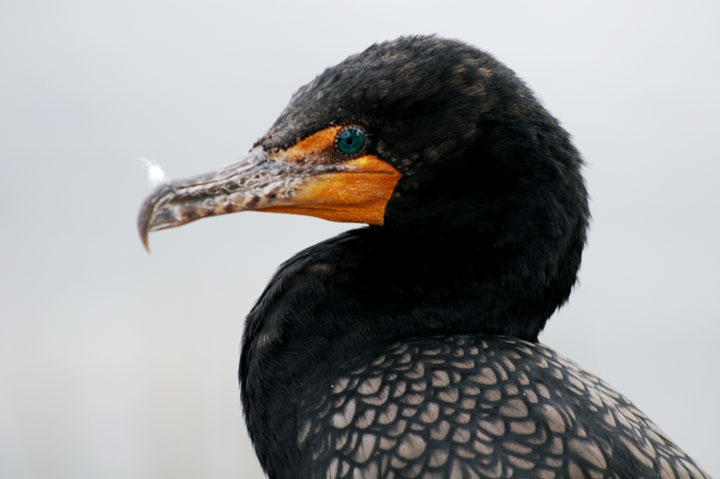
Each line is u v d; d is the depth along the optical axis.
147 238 7.95
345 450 6.94
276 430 7.43
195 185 8.01
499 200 7.61
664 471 6.97
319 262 7.77
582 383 7.24
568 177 7.68
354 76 7.74
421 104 7.57
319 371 7.34
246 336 7.90
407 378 7.05
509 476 6.57
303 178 7.93
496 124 7.57
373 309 7.53
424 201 7.71
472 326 7.69
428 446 6.71
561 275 7.81
